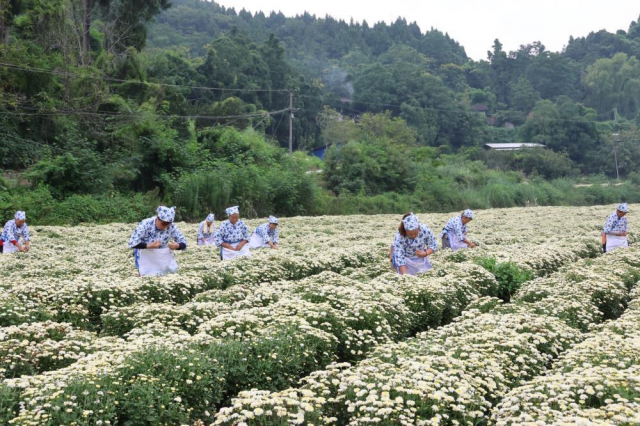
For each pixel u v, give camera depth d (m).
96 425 5.79
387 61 158.88
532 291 11.89
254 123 71.00
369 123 86.31
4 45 36.91
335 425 6.30
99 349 7.90
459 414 6.21
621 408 5.61
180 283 11.46
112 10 50.38
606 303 11.55
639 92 144.25
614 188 76.50
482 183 68.06
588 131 106.25
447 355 7.52
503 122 137.62
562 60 150.25
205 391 6.85
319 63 143.62
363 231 29.67
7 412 5.81
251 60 83.06
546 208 51.19
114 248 20.03
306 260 15.39
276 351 7.65
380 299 10.09
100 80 41.56
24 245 18.48
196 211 38.00
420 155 70.75
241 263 14.18
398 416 5.89
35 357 7.47
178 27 144.75
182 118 46.75
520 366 7.71
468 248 17.31
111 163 37.47
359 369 6.92
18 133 38.38
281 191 43.94
